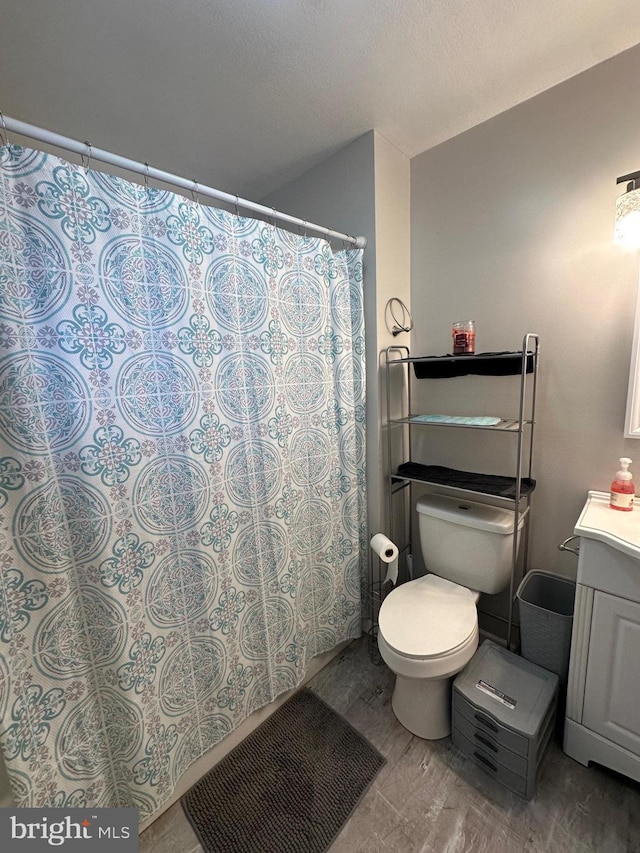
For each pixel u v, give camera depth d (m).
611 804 1.11
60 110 1.32
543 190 1.37
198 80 1.19
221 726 1.27
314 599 1.59
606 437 1.34
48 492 0.83
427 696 1.33
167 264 0.99
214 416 1.14
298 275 1.36
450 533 1.56
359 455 1.68
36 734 0.85
